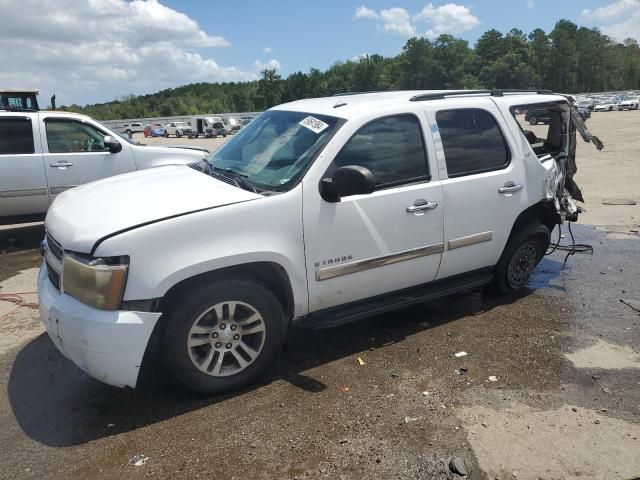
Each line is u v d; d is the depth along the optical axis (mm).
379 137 3939
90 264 3021
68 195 3947
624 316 4742
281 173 3693
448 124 4336
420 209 4055
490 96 4766
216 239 3236
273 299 3521
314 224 3590
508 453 2930
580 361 3941
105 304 3014
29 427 3209
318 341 4289
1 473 2812
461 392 3531
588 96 78500
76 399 3504
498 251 4750
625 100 61719
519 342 4250
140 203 3383
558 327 4523
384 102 4109
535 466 2832
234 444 3018
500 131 4672
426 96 4301
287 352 4105
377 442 3025
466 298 5191
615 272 5922
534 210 5047
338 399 3457
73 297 3143
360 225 3783
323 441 3037
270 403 3412
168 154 8383
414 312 4863
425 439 3049
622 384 3629
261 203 3402
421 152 4145
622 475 2766
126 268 3016
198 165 4418
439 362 3938
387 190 3920
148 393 3545
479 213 4461
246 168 3951
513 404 3391
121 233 3029
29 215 7555
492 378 3707
